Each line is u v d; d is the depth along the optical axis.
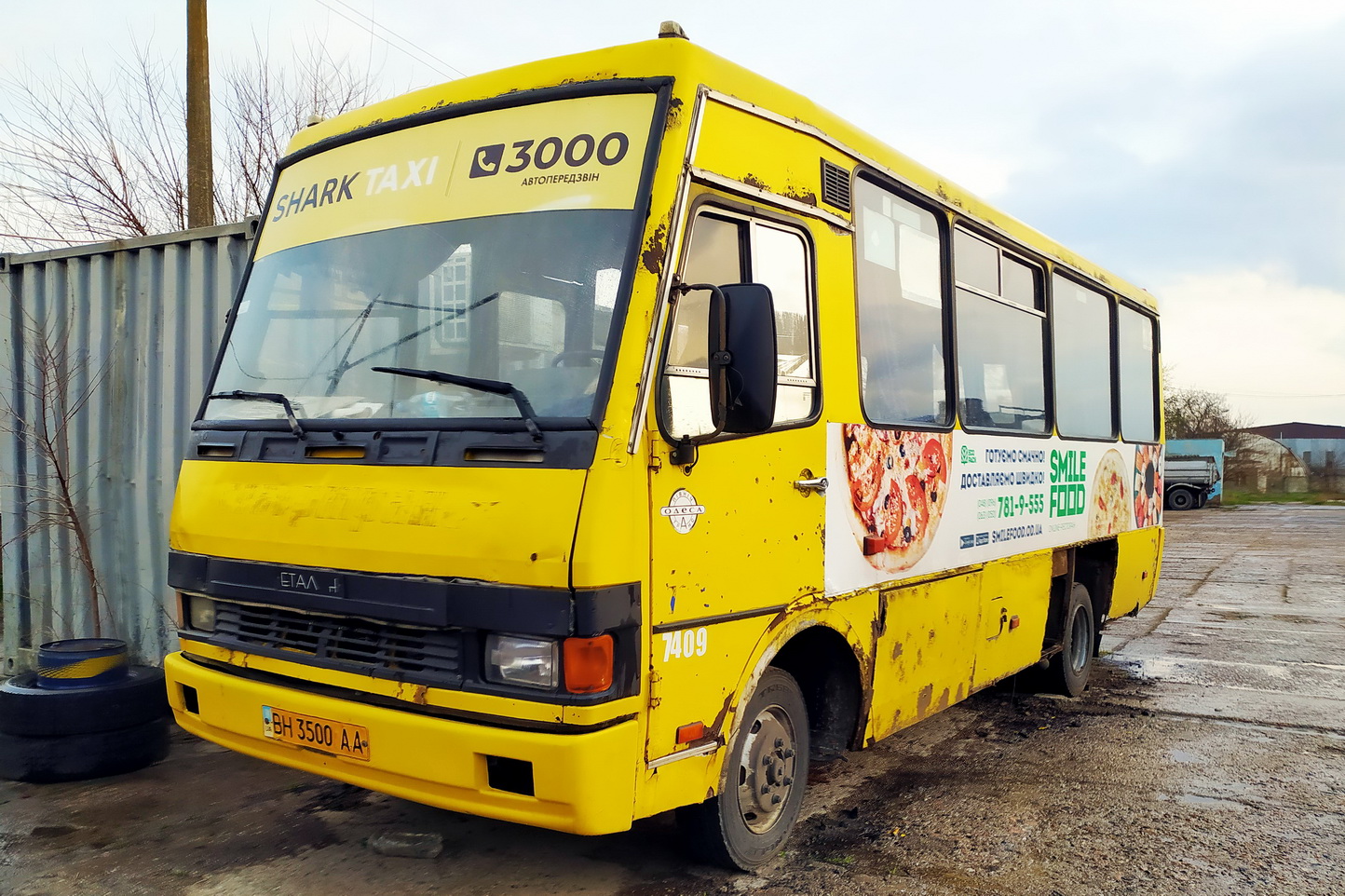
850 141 4.53
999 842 4.54
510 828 4.51
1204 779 5.52
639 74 3.54
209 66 9.95
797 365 4.07
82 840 4.34
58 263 7.01
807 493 4.06
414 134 4.00
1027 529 6.45
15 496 7.15
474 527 3.15
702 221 3.57
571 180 3.52
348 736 3.39
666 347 3.33
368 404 3.66
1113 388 8.34
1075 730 6.58
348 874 4.02
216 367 4.26
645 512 3.20
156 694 5.34
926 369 5.21
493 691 3.11
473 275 3.57
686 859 4.21
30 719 5.01
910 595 4.91
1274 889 4.09
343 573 3.42
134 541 6.60
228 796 4.89
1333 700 7.50
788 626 3.93
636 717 3.17
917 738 6.39
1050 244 7.04
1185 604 12.95
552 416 3.18
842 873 4.16
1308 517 34.03
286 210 4.38
